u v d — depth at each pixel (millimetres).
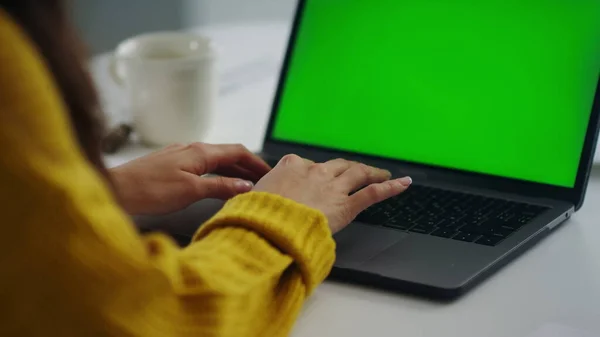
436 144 1001
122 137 1149
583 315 670
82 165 474
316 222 690
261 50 1559
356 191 834
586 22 929
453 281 699
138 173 862
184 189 860
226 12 1791
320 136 1078
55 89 469
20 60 441
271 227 662
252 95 1355
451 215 861
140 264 475
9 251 443
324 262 691
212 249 622
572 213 883
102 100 566
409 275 713
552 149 922
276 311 640
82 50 524
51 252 443
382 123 1042
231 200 712
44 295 449
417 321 669
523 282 731
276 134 1107
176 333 515
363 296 713
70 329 456
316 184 799
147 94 1122
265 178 804
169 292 509
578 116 914
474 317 671
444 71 1009
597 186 984
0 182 437
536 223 832
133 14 1771
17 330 457
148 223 856
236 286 578
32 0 479
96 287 454
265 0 1761
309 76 1101
